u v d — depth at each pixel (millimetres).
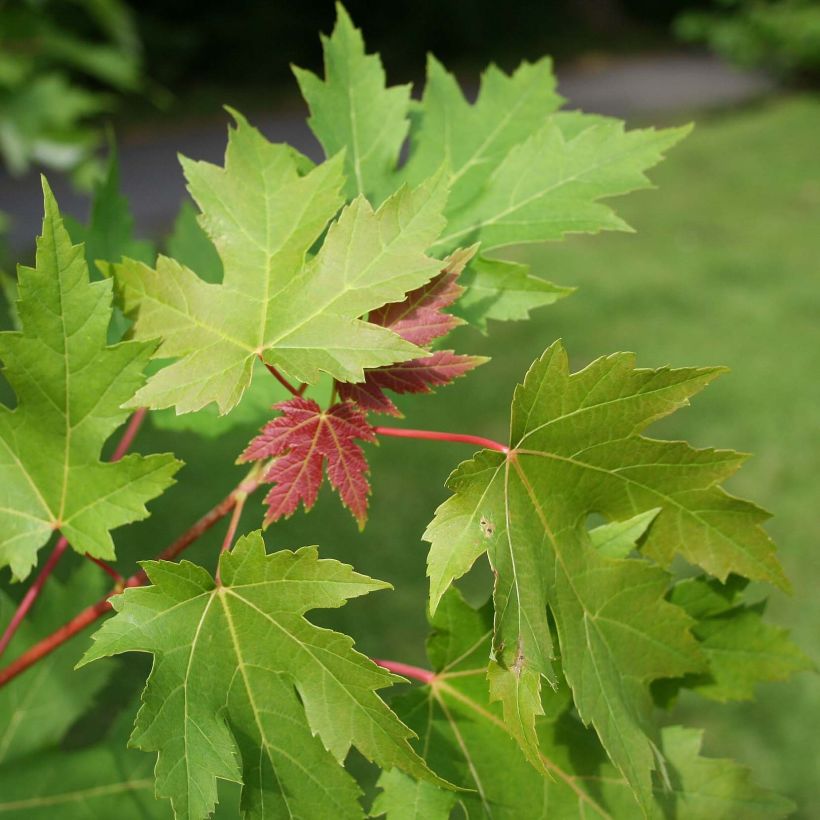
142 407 331
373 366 322
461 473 307
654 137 411
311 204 348
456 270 342
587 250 2918
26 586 803
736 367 2158
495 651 301
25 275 320
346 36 433
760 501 1677
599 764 347
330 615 1321
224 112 4699
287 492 314
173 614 306
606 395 316
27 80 1202
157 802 426
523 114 455
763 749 1214
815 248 2963
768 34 4918
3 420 332
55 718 445
